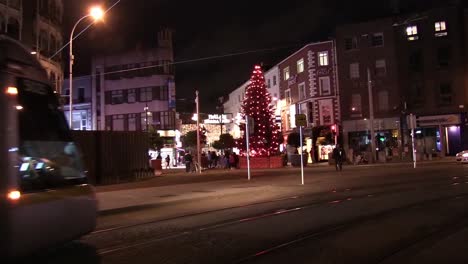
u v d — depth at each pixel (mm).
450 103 46062
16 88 6891
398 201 14031
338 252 7746
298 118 21344
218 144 61250
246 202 15344
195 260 7508
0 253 6137
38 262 7633
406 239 8703
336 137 47750
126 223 11844
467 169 26359
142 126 65000
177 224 11328
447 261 7043
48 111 7648
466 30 46188
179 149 64875
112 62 66812
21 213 6410
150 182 26328
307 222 10820
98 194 19297
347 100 48938
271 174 30484
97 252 8328
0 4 33250
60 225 7199
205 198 17062
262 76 43594
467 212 11656
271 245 8438
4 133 6500
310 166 41344
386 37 48062
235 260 7414
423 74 46875
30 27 37844
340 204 13820
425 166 31922
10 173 6391
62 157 7668
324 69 50500
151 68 65375
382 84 47906
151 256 7895
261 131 43000
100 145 25812
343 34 49531
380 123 47656
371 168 33031
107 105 66562
